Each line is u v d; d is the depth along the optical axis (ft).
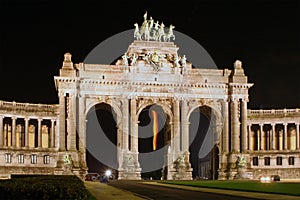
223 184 271.08
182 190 217.77
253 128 453.17
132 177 396.57
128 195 186.39
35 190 106.01
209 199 158.20
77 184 129.29
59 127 399.24
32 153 405.80
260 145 442.50
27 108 406.62
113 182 330.34
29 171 401.49
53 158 411.34
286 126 436.35
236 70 423.23
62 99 398.83
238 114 420.77
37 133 422.82
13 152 397.80
